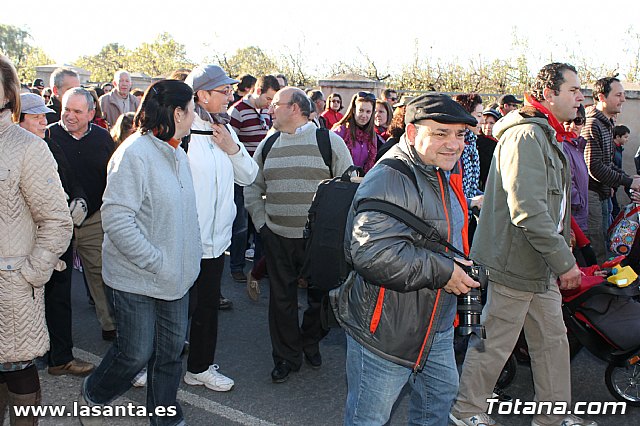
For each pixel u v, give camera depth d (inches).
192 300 140.8
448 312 103.3
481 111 205.5
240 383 166.6
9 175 102.7
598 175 229.6
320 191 134.3
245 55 822.5
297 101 160.1
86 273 186.7
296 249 162.1
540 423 140.3
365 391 100.7
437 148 94.0
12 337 106.1
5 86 101.8
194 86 146.4
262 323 212.4
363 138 238.8
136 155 115.5
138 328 120.6
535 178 123.3
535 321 135.3
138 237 114.0
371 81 433.1
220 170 148.7
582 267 165.0
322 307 109.6
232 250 253.6
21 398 110.2
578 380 174.9
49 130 169.8
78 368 165.6
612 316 152.0
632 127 356.5
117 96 353.7
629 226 210.8
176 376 130.8
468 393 140.3
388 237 90.7
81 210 161.9
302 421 147.9
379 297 95.8
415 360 98.3
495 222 132.5
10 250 105.0
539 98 133.3
